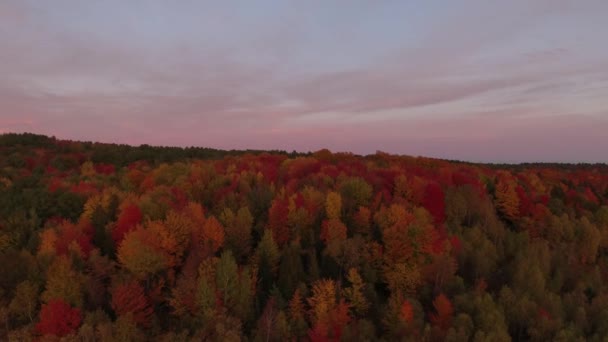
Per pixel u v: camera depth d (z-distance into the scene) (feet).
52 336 130.62
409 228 202.90
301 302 164.45
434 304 172.14
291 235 218.59
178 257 185.06
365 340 151.74
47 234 184.14
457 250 220.84
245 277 162.71
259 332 147.64
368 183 296.10
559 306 187.01
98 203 229.04
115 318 150.51
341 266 193.16
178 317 158.20
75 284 151.12
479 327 163.73
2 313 142.72
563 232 280.92
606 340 161.58
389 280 194.18
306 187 261.03
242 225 202.49
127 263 165.58
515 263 220.43
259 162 411.34
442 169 392.27
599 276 238.89
